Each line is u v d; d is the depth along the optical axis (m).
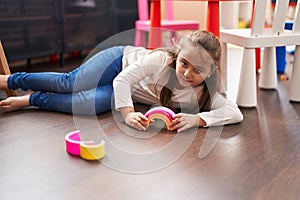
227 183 0.82
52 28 2.01
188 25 2.00
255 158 0.94
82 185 0.80
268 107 1.36
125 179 0.83
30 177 0.83
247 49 1.31
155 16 1.78
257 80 1.75
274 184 0.81
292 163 0.92
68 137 0.99
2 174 0.84
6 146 0.99
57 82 1.25
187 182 0.82
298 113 1.30
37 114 1.25
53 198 0.75
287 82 1.73
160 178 0.84
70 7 2.09
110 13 2.34
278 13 1.30
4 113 1.26
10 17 1.81
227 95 1.49
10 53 1.84
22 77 1.30
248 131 1.12
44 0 1.94
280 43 1.33
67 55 2.41
